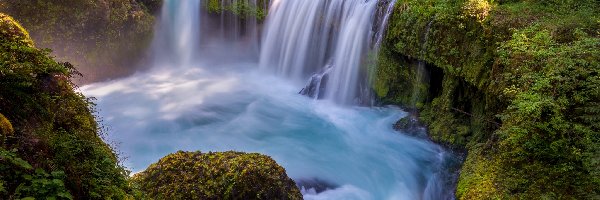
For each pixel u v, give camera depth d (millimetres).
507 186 6695
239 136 10172
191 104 11734
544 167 6805
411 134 10055
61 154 4219
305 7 13656
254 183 6035
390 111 11195
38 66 4945
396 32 10562
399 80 11172
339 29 12570
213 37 15773
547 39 8047
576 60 7234
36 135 4223
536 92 7207
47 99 4727
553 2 9859
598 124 6609
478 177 7246
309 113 11508
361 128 10594
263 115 11320
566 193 6281
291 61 14180
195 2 14820
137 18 12867
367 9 11633
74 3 11242
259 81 13938
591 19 8703
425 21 9867
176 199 5816
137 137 9773
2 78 4395
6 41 4980
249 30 15609
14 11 10469
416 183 8594
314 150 9617
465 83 9438
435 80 10508
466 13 9188
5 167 3668
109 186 4457
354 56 11953
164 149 9352
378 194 8180
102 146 5207
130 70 13156
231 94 12656
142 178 6141
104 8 11781
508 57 8094
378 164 9086
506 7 9492
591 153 6336
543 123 7082
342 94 12195
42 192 3619
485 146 7988
